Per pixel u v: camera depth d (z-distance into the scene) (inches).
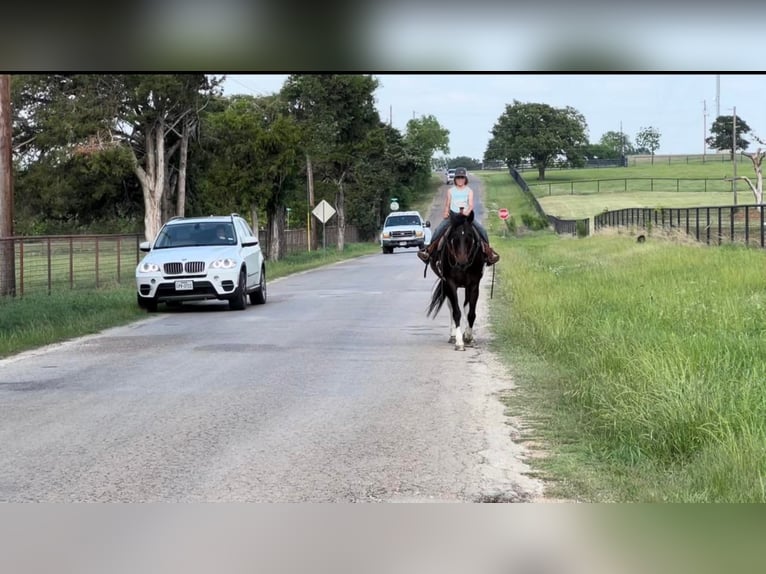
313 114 2449.6
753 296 671.1
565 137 6136.8
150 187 2041.1
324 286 1162.0
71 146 2018.9
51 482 290.0
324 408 398.0
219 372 502.0
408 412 386.9
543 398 410.0
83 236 1101.7
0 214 925.8
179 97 1946.4
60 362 555.2
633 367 390.9
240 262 869.2
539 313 634.2
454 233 573.0
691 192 4603.8
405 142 3639.3
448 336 639.8
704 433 298.4
